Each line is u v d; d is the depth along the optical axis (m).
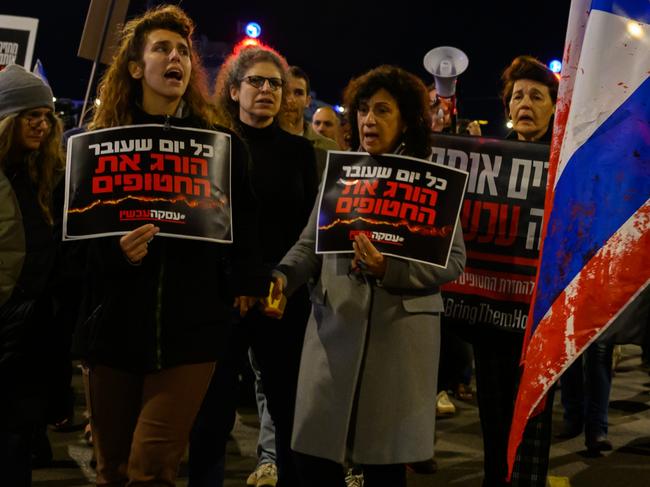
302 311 3.67
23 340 3.22
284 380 3.69
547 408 3.49
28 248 3.29
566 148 2.12
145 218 2.80
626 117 2.05
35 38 5.55
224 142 2.94
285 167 3.84
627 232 2.03
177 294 2.83
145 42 2.90
